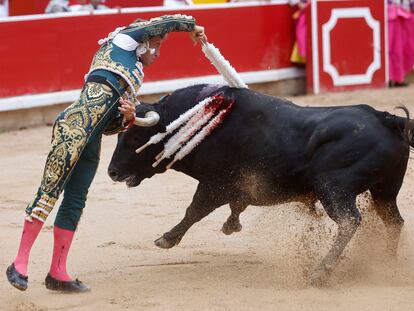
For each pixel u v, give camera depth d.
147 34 8.62
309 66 24.08
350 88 24.69
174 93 9.53
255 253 10.02
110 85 8.42
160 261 9.83
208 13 22.42
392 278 8.79
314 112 8.94
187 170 9.65
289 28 24.25
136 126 9.41
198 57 22.19
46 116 20.31
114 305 8.16
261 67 23.62
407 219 11.28
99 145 8.72
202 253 10.09
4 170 15.42
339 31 24.41
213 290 8.57
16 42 19.44
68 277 8.64
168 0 23.41
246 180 9.27
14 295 8.58
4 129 19.59
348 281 8.71
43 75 19.92
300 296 8.20
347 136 8.55
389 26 25.53
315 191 8.77
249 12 23.27
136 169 9.66
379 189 9.05
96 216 12.09
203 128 9.25
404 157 8.79
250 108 9.16
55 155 8.27
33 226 8.26
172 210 12.36
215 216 11.88
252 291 8.47
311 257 9.29
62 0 21.56
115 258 10.02
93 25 20.58
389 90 24.81
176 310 7.90
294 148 8.85
